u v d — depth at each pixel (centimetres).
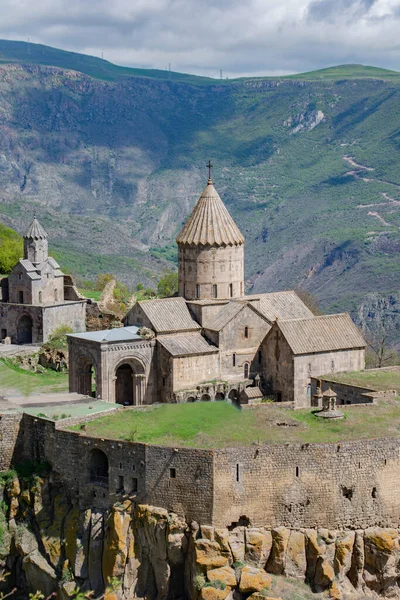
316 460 7712
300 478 7712
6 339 13738
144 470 7806
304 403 10406
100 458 8275
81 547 8038
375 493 7862
